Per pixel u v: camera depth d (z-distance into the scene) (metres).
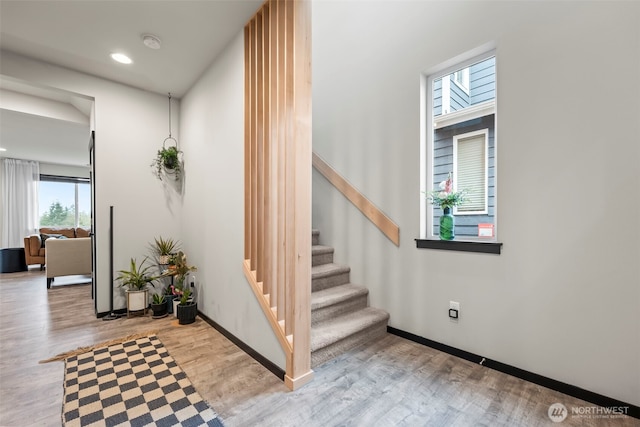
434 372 1.96
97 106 3.12
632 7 1.50
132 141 3.34
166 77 3.13
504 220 1.94
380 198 2.72
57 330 2.77
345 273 2.93
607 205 1.57
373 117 2.79
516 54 1.89
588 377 1.63
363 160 2.87
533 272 1.82
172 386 1.83
